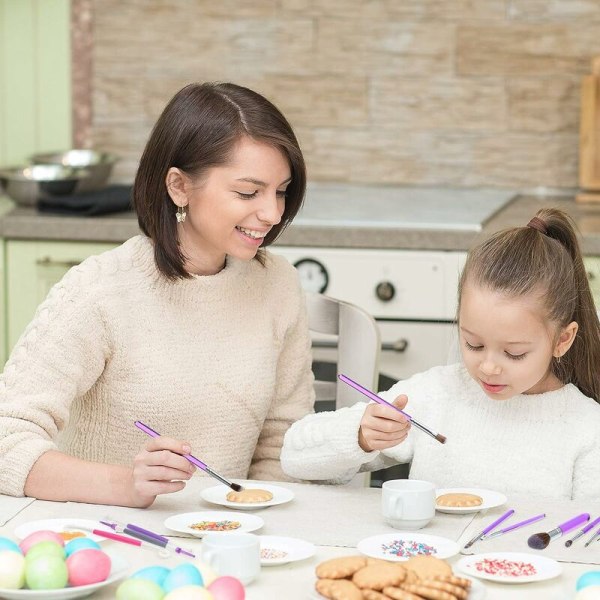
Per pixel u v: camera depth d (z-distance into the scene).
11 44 4.20
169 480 1.86
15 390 2.05
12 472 1.94
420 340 3.44
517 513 1.85
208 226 2.12
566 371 2.17
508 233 2.03
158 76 4.19
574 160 4.07
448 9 4.05
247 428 2.26
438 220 3.46
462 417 2.17
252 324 2.26
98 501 1.90
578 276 2.14
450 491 1.93
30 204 3.73
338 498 1.93
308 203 3.82
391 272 3.42
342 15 4.10
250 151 2.06
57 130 4.25
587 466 2.09
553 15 4.01
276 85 4.16
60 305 2.12
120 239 3.54
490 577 1.52
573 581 1.54
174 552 1.62
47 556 1.46
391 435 1.93
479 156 4.12
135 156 4.24
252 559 1.51
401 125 4.13
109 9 4.17
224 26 4.14
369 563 1.49
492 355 1.97
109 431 2.21
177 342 2.18
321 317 2.50
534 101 4.06
